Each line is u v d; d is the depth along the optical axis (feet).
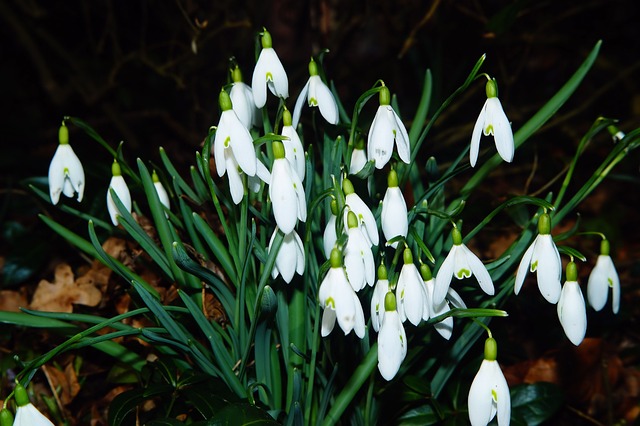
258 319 1.38
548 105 1.56
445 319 1.34
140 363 1.57
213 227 1.73
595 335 1.99
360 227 1.28
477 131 1.31
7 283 2.03
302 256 1.34
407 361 1.46
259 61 1.34
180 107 2.91
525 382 1.78
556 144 2.87
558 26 3.19
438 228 1.52
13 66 2.96
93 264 1.91
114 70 2.58
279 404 1.49
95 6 2.94
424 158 2.67
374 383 1.49
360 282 1.25
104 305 1.89
